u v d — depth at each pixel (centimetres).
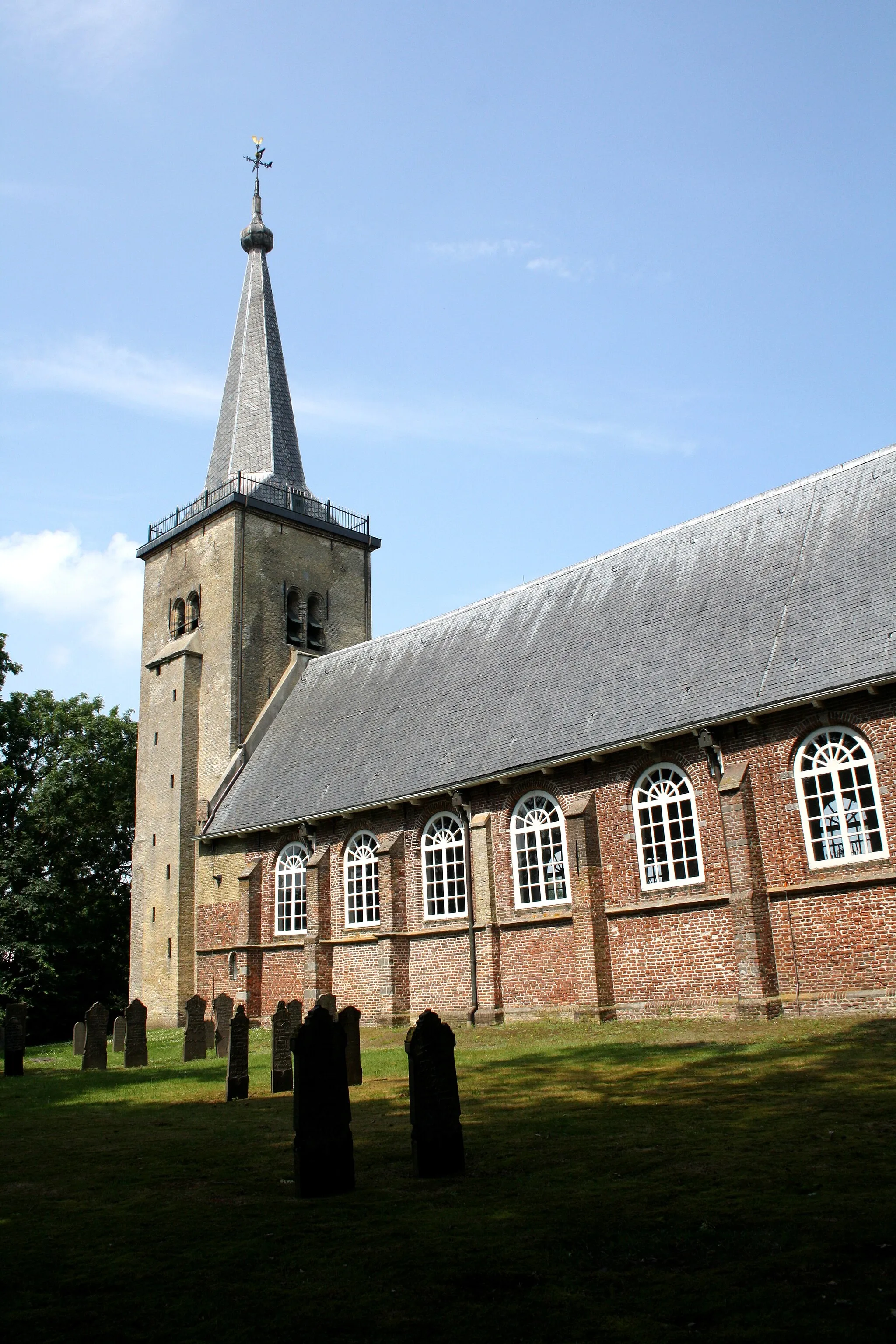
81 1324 639
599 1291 652
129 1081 2066
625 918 2469
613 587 3075
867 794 2111
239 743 4047
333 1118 955
